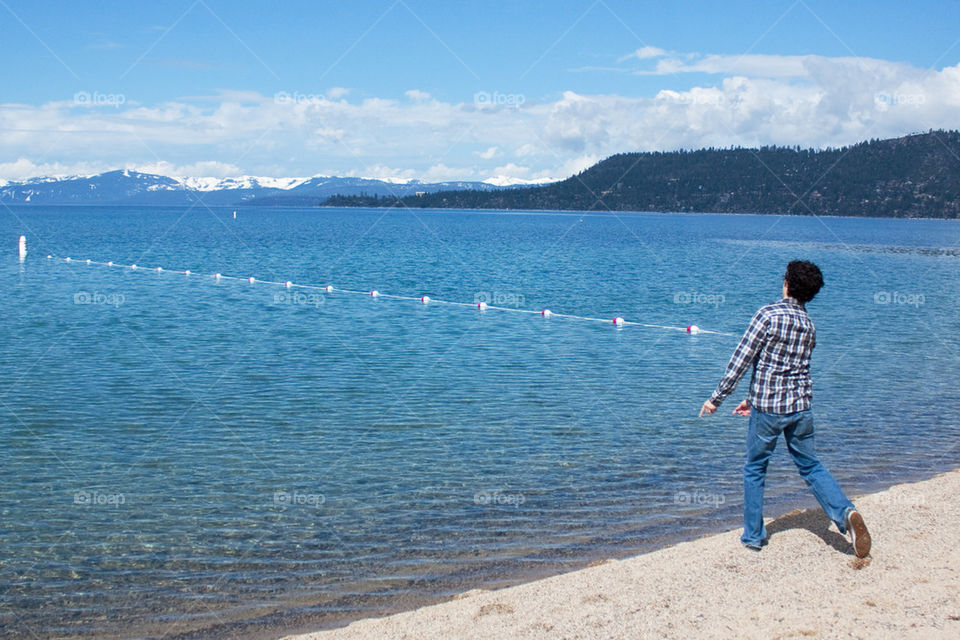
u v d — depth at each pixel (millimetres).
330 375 17500
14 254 60312
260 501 9844
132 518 9266
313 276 46406
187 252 67500
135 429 12992
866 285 44750
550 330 25391
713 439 12711
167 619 7027
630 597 6559
